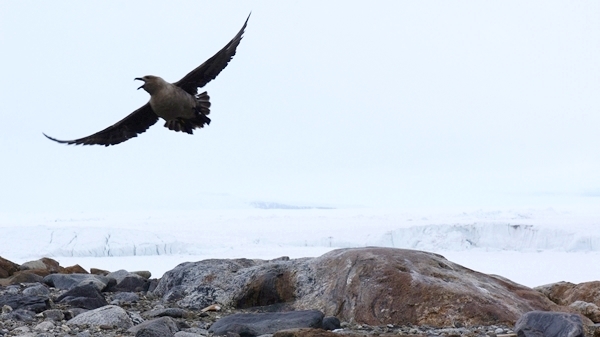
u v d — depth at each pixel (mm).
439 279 9227
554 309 9219
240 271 10336
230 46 7512
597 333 7930
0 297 9492
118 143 7844
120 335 7523
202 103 7477
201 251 70812
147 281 12234
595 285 10938
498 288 9461
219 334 7906
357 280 9266
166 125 7473
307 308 9375
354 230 82562
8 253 66188
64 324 8188
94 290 10211
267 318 8391
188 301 10102
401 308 8773
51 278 12180
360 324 8750
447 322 8531
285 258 11195
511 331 7883
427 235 70625
